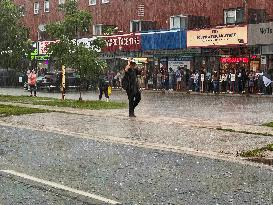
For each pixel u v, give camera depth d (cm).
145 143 1105
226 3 3509
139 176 774
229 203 622
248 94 2934
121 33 3788
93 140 1162
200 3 3669
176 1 3822
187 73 3372
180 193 671
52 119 1586
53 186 702
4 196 646
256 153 953
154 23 3972
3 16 2695
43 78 3644
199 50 3372
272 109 1992
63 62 2294
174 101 2486
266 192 677
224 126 1372
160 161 902
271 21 2891
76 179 749
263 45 2988
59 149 1034
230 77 3105
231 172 810
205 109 2002
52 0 4984
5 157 939
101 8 4450
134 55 3794
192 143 1095
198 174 793
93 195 654
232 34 3067
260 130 1282
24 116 1680
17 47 2755
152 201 629
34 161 896
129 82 1623
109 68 3984
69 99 2569
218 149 1017
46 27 2320
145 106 2153
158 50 3606
